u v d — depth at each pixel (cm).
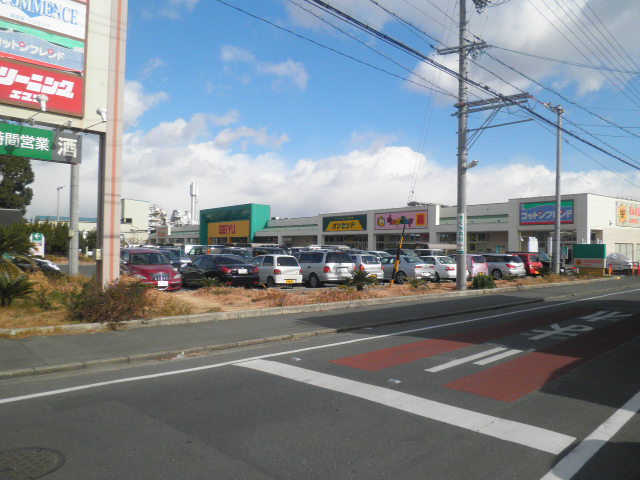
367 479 373
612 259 3584
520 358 792
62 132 1183
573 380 661
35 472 378
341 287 1716
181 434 459
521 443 446
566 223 3834
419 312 1335
